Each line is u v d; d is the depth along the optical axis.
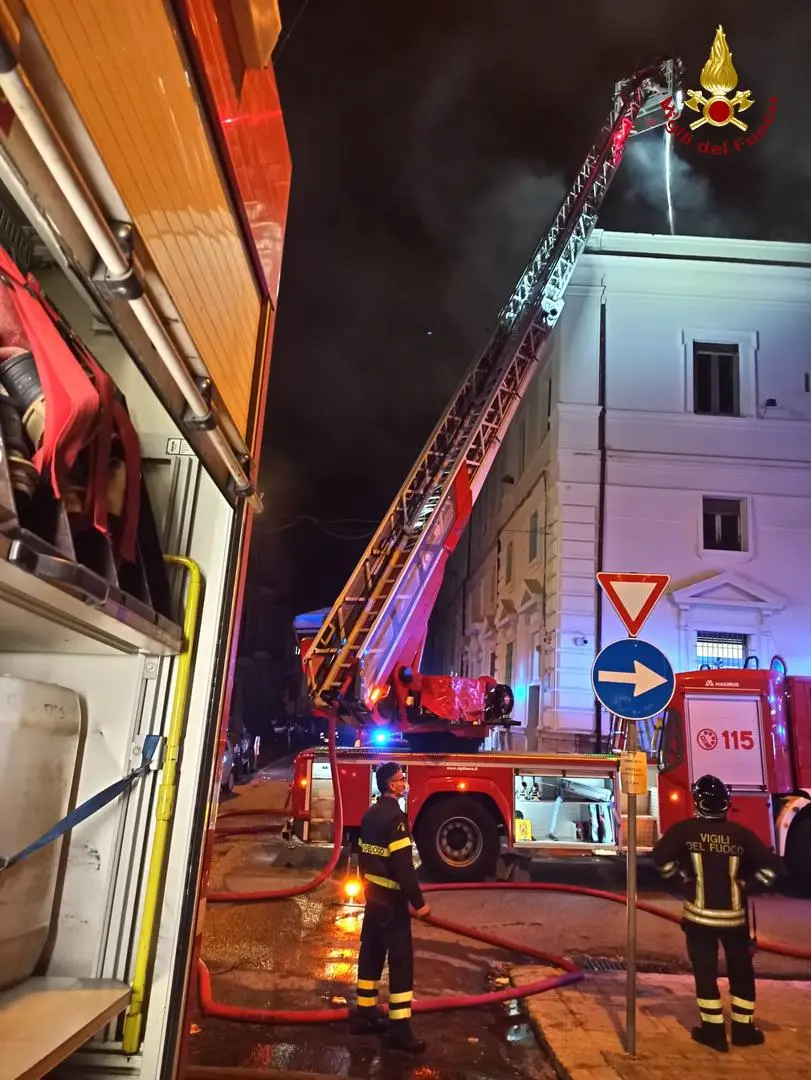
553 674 17.39
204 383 2.04
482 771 9.13
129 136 1.47
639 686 4.86
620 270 18.77
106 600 1.84
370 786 9.05
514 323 12.66
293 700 38.91
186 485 2.70
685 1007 5.16
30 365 1.91
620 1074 4.13
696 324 18.62
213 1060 4.34
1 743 2.04
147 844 2.39
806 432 18.19
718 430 18.19
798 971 6.36
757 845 4.70
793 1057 4.38
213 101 2.05
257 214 2.69
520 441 22.72
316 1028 4.84
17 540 1.50
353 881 8.72
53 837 2.12
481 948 6.66
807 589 17.61
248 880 8.82
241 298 2.53
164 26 1.69
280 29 2.48
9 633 2.28
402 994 4.62
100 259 1.48
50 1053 1.75
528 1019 5.10
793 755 9.35
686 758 9.17
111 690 2.51
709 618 17.36
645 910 7.54
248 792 17.61
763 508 17.94
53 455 1.81
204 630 2.58
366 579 10.02
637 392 18.31
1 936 2.02
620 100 15.17
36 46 1.10
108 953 2.30
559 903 8.27
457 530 10.59
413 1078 4.25
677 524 17.83
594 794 9.41
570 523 17.75
